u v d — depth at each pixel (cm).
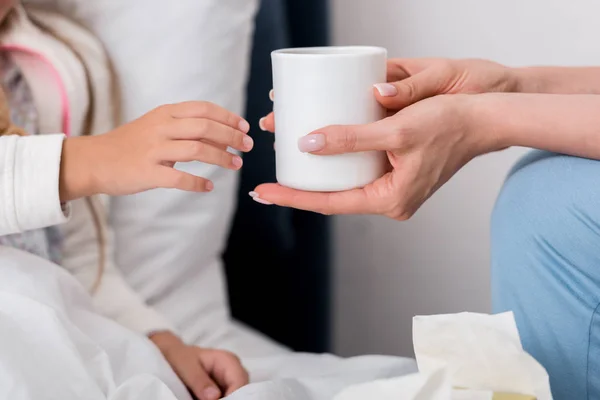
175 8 120
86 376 91
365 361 110
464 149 93
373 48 92
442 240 142
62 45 117
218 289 133
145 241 126
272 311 156
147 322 116
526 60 130
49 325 93
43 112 114
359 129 89
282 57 89
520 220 94
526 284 94
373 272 152
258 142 143
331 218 149
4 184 95
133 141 95
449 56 135
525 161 98
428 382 76
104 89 121
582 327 91
